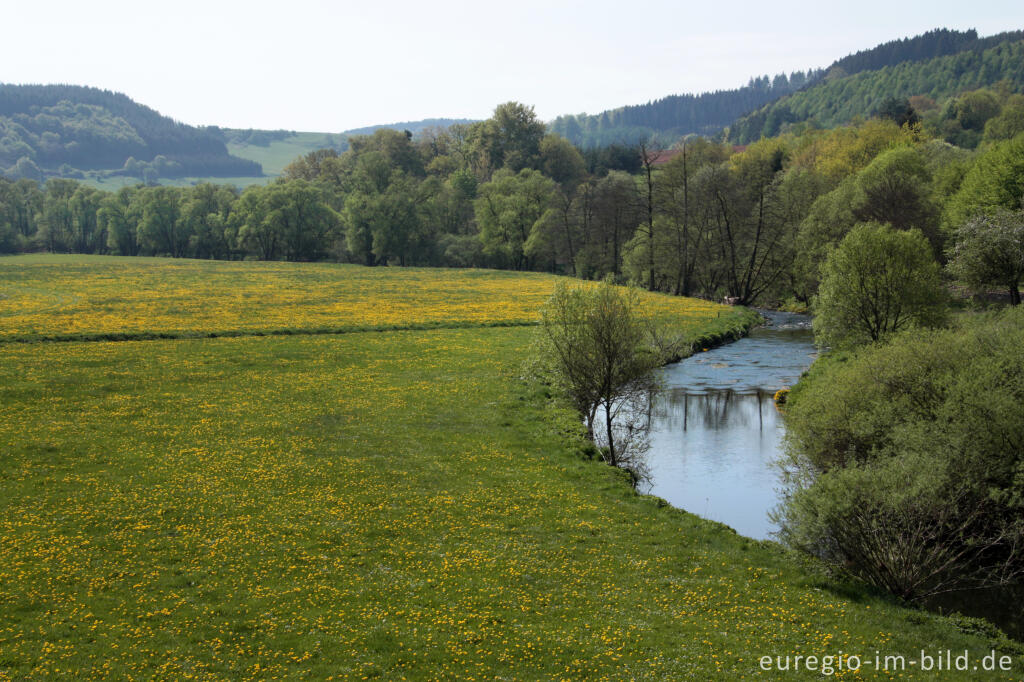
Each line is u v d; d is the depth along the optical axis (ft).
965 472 72.13
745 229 304.50
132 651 54.24
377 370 159.63
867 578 69.92
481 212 437.99
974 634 61.26
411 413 125.90
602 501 89.97
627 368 111.65
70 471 93.66
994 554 77.25
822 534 70.08
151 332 197.67
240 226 496.64
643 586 67.87
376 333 208.03
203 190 532.73
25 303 259.19
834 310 157.48
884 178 248.11
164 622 58.80
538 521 82.69
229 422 117.80
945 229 232.73
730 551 76.64
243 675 51.80
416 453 105.29
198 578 66.59
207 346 183.83
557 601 64.54
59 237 579.89
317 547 73.97
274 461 99.86
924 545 70.59
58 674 50.98
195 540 74.49
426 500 87.61
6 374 145.59
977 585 72.28
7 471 92.43
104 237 582.35
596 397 113.39
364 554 72.79
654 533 80.79
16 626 57.00
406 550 73.92
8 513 79.46
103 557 70.13
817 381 131.03
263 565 69.56
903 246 152.46
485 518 82.99
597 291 112.68
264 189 496.64
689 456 115.55
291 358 171.01
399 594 64.80
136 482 90.38
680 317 239.30
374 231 443.32
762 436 126.11
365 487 91.25
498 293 304.09
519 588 66.69
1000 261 176.86
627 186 352.28
